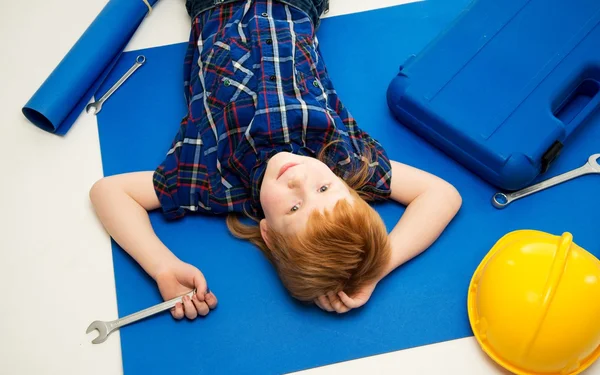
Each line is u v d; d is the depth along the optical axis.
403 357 1.16
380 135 1.37
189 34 1.50
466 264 1.23
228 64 1.28
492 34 1.33
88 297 1.23
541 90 1.27
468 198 1.29
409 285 1.22
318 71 1.32
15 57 1.50
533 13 1.34
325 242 1.03
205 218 1.29
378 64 1.44
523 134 1.24
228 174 1.25
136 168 1.36
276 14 1.34
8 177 1.35
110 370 1.17
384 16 1.50
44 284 1.24
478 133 1.25
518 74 1.29
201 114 1.28
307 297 1.13
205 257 1.26
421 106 1.29
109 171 1.35
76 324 1.21
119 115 1.41
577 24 1.32
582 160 1.31
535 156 1.22
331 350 1.17
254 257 1.25
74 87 1.38
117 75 1.46
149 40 1.50
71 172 1.36
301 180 1.08
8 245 1.28
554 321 1.05
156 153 1.37
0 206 1.32
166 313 1.20
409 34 1.47
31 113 1.40
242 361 1.17
